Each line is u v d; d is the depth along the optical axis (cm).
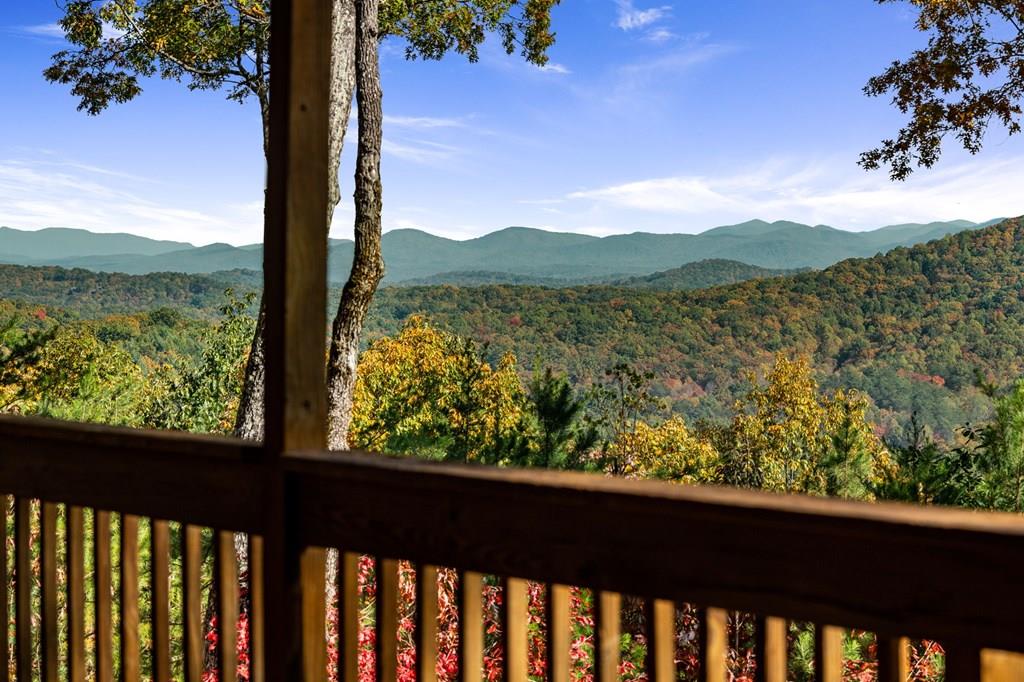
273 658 157
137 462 182
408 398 2164
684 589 123
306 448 158
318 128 157
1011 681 104
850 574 111
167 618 182
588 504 125
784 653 119
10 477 203
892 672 111
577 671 445
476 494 140
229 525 168
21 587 202
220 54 1486
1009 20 1084
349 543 153
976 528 98
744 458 3123
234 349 1845
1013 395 633
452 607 524
